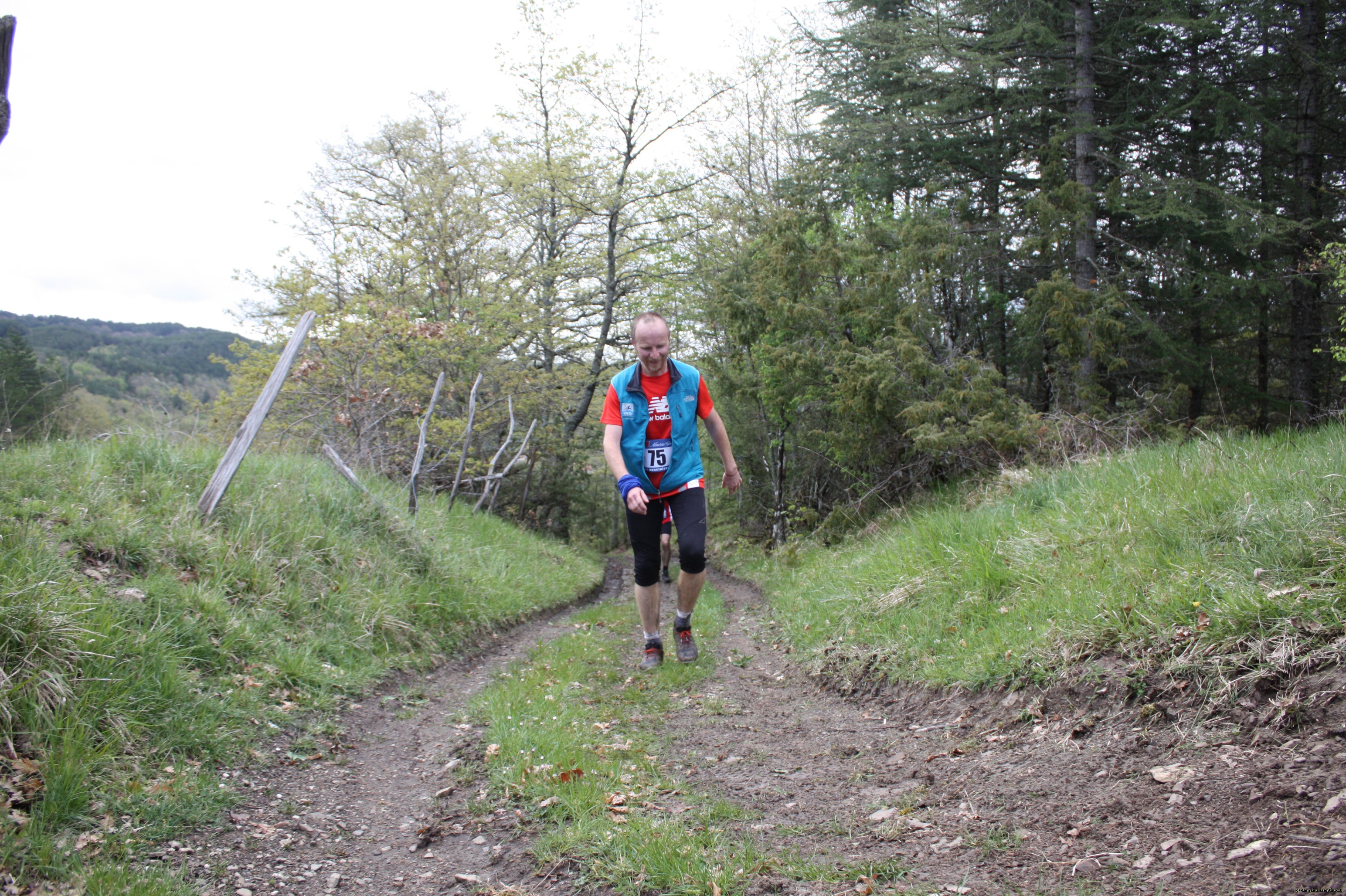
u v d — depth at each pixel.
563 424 22.73
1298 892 1.60
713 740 3.61
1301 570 3.08
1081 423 9.28
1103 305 10.55
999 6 13.48
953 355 11.52
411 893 2.20
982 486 9.00
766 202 17.05
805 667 5.26
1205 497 4.14
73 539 3.85
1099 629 3.39
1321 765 2.10
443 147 21.11
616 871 2.20
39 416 5.00
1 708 2.56
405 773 3.23
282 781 2.99
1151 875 1.82
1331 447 4.48
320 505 6.26
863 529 11.60
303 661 4.09
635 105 21.73
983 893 1.88
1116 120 13.91
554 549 14.46
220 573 4.34
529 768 3.01
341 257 15.39
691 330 19.28
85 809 2.37
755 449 18.05
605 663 5.46
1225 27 13.12
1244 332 16.17
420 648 5.38
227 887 2.17
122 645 3.18
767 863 2.17
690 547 4.84
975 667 3.80
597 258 23.22
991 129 14.81
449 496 11.86
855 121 15.38
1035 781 2.54
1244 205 11.53
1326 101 14.31
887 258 12.37
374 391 10.78
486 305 17.02
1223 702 2.61
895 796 2.68
